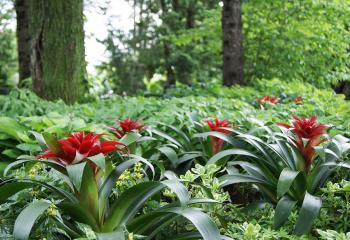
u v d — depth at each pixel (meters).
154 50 14.91
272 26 8.63
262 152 2.78
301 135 2.66
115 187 2.47
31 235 1.91
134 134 2.67
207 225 1.75
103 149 2.00
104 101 6.29
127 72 15.02
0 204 2.11
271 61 8.87
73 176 1.77
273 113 4.60
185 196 1.84
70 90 6.34
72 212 2.01
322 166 2.72
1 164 3.47
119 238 1.75
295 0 8.38
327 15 8.47
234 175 2.69
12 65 15.48
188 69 13.77
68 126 3.84
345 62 8.70
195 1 13.66
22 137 3.55
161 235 2.29
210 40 10.53
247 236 2.02
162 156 3.42
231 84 8.00
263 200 2.75
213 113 4.55
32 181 2.01
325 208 2.60
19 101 4.96
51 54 6.28
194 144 3.69
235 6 7.98
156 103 5.07
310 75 8.74
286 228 2.36
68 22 6.29
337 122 3.85
